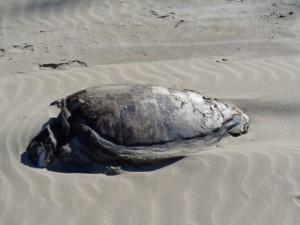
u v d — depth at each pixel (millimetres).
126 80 2627
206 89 2535
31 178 1809
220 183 1731
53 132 1920
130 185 1763
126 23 3531
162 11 3729
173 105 1952
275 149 1920
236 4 3836
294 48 3051
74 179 1804
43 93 2447
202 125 1967
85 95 1965
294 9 3703
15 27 3521
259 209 1600
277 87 2547
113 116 1863
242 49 3090
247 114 2312
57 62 2961
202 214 1593
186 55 3033
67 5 3797
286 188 1685
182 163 1844
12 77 2676
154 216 1598
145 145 1851
